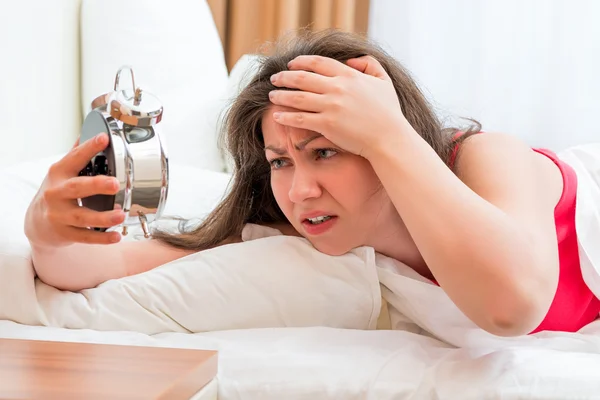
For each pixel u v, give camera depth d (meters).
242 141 1.12
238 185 1.17
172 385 0.60
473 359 0.85
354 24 2.76
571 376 0.80
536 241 0.89
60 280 1.04
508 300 0.84
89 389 0.59
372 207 0.98
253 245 1.04
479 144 1.07
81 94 2.11
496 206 0.94
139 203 0.77
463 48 2.66
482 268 0.84
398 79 1.09
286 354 0.86
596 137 2.55
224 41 2.78
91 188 0.75
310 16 2.80
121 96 0.77
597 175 1.25
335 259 1.01
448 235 0.86
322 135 0.94
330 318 1.00
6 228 1.05
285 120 0.93
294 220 1.02
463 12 2.65
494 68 2.63
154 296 1.01
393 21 2.72
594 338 0.98
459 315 0.97
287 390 0.82
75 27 2.07
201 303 1.00
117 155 0.75
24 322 1.01
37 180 1.32
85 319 1.00
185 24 2.17
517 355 0.85
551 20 2.56
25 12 1.76
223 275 1.01
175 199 1.58
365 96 0.93
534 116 2.60
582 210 1.10
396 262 1.03
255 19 2.74
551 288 0.88
